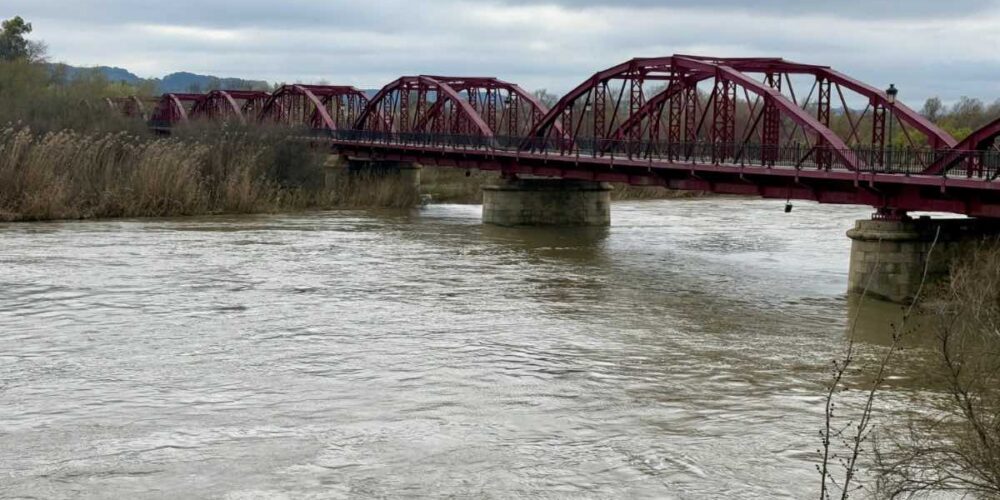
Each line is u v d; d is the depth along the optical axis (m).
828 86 45.84
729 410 23.25
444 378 25.88
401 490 18.33
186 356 27.84
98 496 17.95
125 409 22.91
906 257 37.12
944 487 14.38
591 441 21.02
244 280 40.78
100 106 95.44
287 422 22.12
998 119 36.25
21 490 18.17
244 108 114.44
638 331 31.89
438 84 78.25
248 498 17.91
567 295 38.56
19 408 22.86
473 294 38.53
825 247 54.75
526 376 26.19
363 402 23.69
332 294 38.03
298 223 64.19
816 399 24.08
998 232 38.19
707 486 18.55
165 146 68.69
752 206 82.75
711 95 49.50
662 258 49.91
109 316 33.00
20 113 85.81
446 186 94.94
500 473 19.17
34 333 30.27
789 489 18.33
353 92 96.56
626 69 56.72
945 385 18.17
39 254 46.22
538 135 67.94
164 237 54.09
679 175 51.94
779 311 35.47
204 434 21.27
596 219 66.44
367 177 82.31
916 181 36.72
